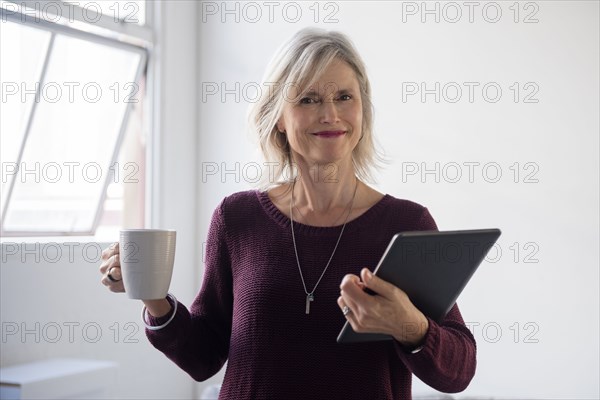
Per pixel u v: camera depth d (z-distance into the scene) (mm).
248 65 4090
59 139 4031
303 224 1420
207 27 4242
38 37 3531
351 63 1394
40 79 3557
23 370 3043
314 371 1324
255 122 1521
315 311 1341
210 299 1525
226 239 1494
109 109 3992
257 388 1344
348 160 1432
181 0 4145
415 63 3545
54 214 4074
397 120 3590
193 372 1503
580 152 3127
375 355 1316
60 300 3359
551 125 3197
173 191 4094
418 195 3527
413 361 1173
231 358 1402
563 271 3160
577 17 3137
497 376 3316
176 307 1426
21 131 3584
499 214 3318
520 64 3275
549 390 3186
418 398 2920
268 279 1378
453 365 1197
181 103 4148
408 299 1107
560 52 3178
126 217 4109
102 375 3230
